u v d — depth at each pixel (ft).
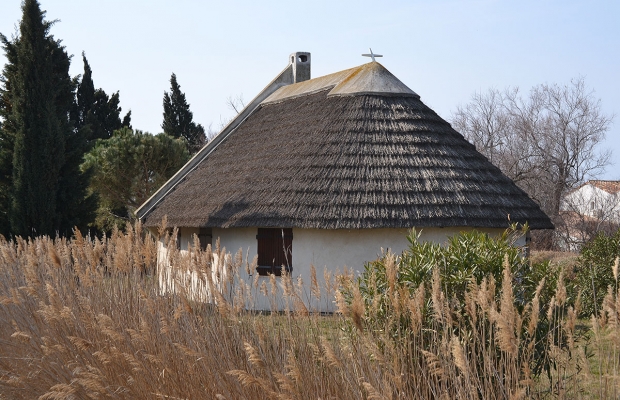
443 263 19.29
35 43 70.44
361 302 15.81
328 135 51.85
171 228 57.77
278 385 17.44
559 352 15.33
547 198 101.55
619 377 13.19
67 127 73.41
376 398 14.34
